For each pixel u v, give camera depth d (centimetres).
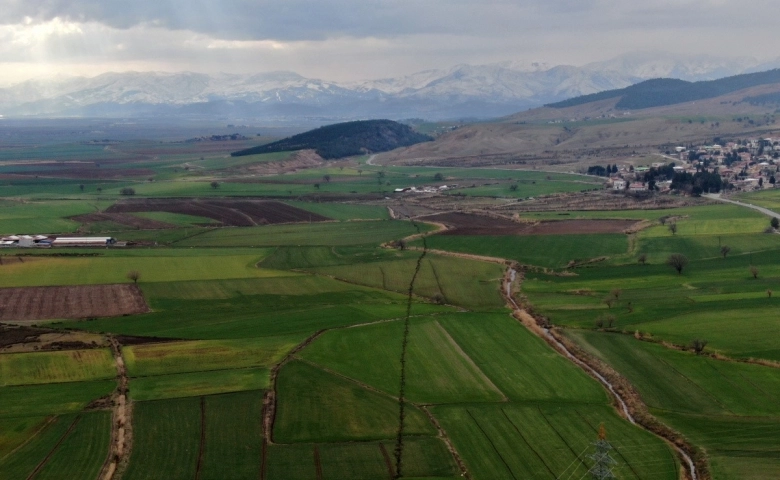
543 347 11769
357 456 8125
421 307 14150
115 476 7662
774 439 8488
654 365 10875
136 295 14888
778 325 12244
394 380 10381
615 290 14400
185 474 7719
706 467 7831
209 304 14375
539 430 8819
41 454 8125
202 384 10119
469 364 11006
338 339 12050
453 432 8769
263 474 7738
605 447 7388
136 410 9262
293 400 9656
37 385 10050
